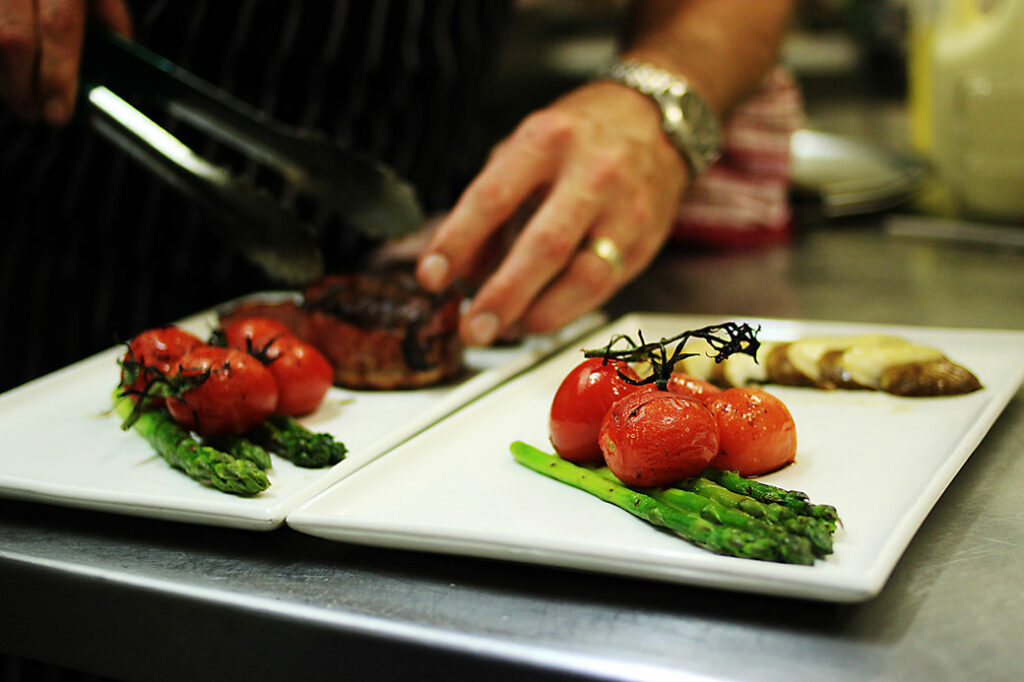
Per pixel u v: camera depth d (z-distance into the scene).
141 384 1.58
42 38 1.63
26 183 2.41
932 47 2.59
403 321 1.82
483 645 1.02
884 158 3.11
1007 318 2.01
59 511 1.41
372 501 1.31
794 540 1.04
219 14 2.38
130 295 2.53
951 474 1.26
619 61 2.15
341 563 1.22
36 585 1.26
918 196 3.10
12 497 1.41
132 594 1.20
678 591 1.10
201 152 2.45
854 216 2.91
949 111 2.53
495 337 1.83
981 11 2.43
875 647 0.98
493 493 1.31
